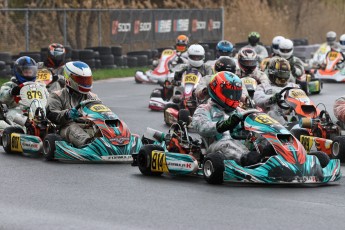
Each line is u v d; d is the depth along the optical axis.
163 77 72.56
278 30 126.25
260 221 21.52
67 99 33.22
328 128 35.00
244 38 119.81
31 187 26.44
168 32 92.56
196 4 112.50
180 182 27.27
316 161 26.36
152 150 28.55
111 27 84.62
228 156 27.56
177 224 21.20
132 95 62.47
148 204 23.72
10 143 33.75
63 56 44.88
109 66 82.94
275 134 26.39
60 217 22.08
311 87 62.97
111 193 25.41
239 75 43.88
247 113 27.38
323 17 137.38
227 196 24.77
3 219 21.88
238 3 120.19
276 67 38.09
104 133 31.14
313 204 23.67
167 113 44.62
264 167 25.89
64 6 91.56
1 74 68.31
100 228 20.80
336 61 75.19
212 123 27.89
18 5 89.88
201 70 50.06
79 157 30.98
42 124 33.72
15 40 86.06
